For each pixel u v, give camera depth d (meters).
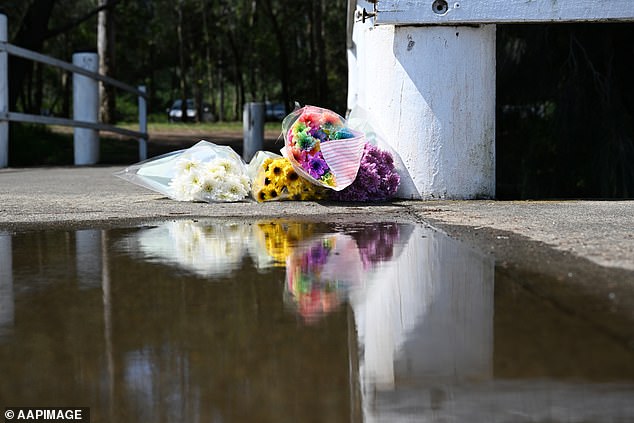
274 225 4.58
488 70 6.09
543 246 3.49
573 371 1.87
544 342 2.09
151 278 3.06
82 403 1.78
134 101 55.81
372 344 2.15
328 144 5.73
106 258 3.49
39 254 3.60
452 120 6.05
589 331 2.17
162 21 49.25
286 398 1.79
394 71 6.09
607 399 1.72
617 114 9.09
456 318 2.37
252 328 2.34
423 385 1.85
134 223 4.68
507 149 10.38
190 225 4.59
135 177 6.02
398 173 6.09
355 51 9.57
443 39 6.00
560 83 9.65
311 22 41.12
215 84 58.28
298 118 5.76
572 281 2.76
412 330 2.27
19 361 2.08
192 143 19.72
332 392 1.82
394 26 6.05
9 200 5.98
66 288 2.90
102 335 2.29
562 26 9.35
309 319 2.43
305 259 3.42
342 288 2.84
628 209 5.18
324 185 5.63
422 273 3.04
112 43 28.66
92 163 12.49
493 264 3.15
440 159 6.07
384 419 1.66
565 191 9.59
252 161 6.08
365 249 3.66
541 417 1.64
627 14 5.88
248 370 1.97
